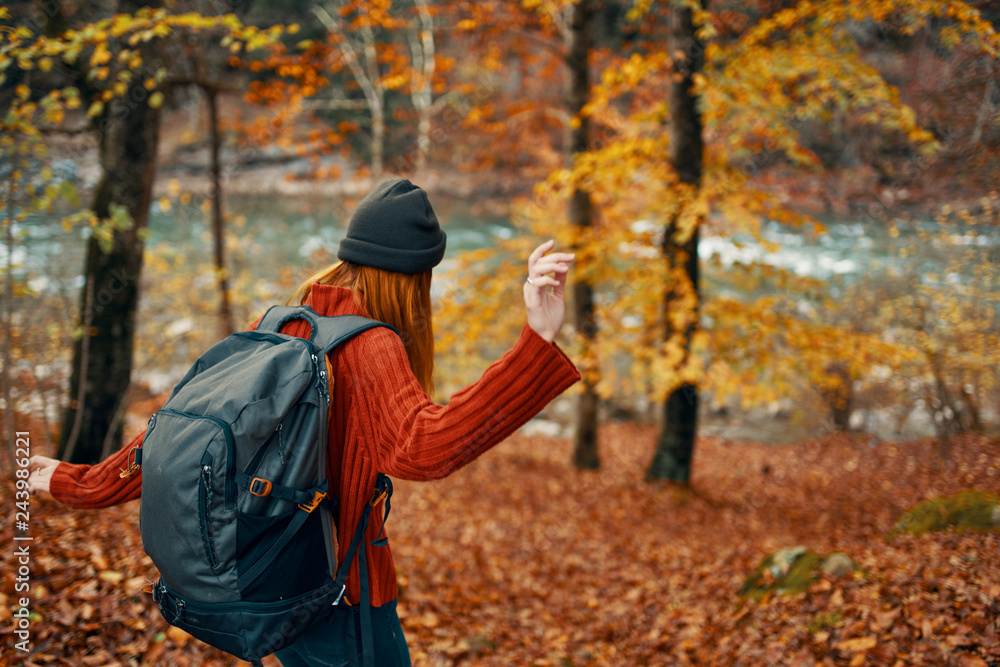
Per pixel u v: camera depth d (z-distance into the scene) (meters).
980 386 4.59
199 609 1.15
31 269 4.46
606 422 14.09
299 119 11.92
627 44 8.97
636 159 7.01
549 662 3.49
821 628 2.97
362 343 1.21
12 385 4.58
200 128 9.77
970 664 2.40
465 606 4.47
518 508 7.75
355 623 1.29
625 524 6.97
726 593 4.12
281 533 1.11
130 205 4.77
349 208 14.31
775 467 8.77
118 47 4.71
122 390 4.91
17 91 3.91
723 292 9.39
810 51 5.71
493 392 1.04
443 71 11.90
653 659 3.43
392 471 1.14
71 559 3.03
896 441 6.65
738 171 6.68
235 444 1.08
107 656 2.51
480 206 21.23
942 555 3.27
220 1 6.20
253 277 11.87
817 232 6.35
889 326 7.00
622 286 7.96
